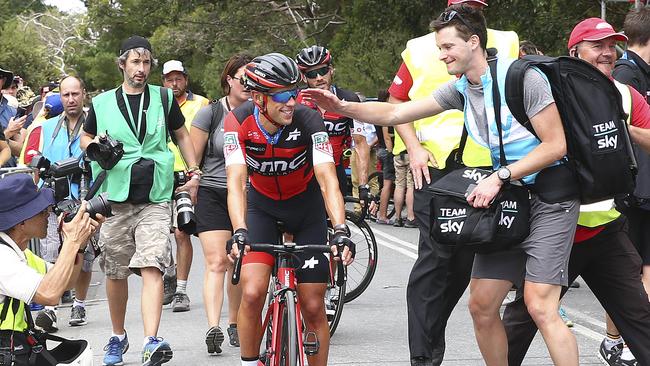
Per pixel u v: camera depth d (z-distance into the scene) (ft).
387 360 40.73
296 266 31.76
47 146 51.16
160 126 41.16
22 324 26.27
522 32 104.99
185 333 47.42
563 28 101.04
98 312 54.34
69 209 26.81
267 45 203.92
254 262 31.99
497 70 29.50
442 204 30.27
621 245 32.73
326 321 32.42
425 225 35.04
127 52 41.01
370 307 52.65
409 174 88.99
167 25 208.85
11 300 25.96
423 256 35.04
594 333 45.14
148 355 38.37
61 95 51.16
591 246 32.53
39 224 26.73
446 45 29.68
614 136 28.99
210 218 43.39
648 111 33.35
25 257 26.99
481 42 29.71
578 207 29.68
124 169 40.11
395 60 136.98
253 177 33.27
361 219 52.11
